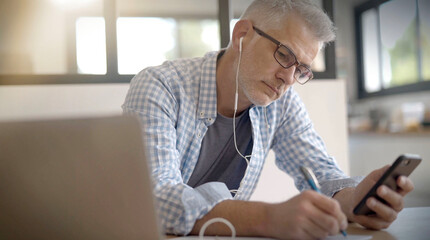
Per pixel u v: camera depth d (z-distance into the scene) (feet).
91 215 2.27
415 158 2.99
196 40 23.40
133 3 21.77
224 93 4.43
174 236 2.98
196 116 4.38
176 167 3.64
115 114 2.27
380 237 2.84
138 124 2.22
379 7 21.93
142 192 2.23
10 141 2.27
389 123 18.79
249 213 2.86
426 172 13.51
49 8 18.97
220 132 4.56
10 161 2.28
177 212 2.99
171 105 4.13
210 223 2.93
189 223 2.93
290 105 4.89
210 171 4.65
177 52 22.98
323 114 8.68
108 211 2.27
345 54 23.86
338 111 8.74
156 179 3.31
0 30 18.25
